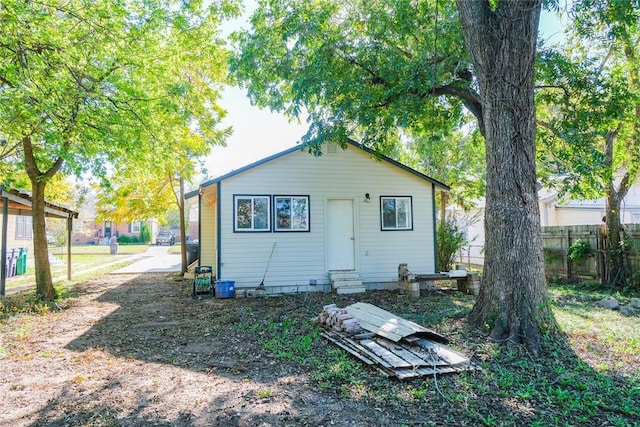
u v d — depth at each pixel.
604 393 4.02
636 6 6.56
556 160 8.29
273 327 6.89
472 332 5.82
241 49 9.53
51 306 9.10
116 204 15.51
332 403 3.86
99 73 7.60
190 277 14.70
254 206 10.73
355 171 11.54
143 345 6.00
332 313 6.43
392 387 4.18
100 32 7.29
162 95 9.00
